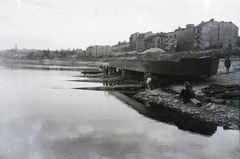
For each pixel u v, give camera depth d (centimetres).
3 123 1081
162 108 1408
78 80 3397
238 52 3844
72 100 1720
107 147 793
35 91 2231
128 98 1820
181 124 1052
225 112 1180
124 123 1080
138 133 929
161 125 1045
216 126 1028
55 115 1238
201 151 762
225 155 730
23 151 755
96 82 3203
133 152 751
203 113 1220
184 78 2092
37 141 843
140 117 1187
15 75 4375
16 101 1678
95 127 1014
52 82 3164
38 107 1453
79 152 748
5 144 815
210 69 1927
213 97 1456
